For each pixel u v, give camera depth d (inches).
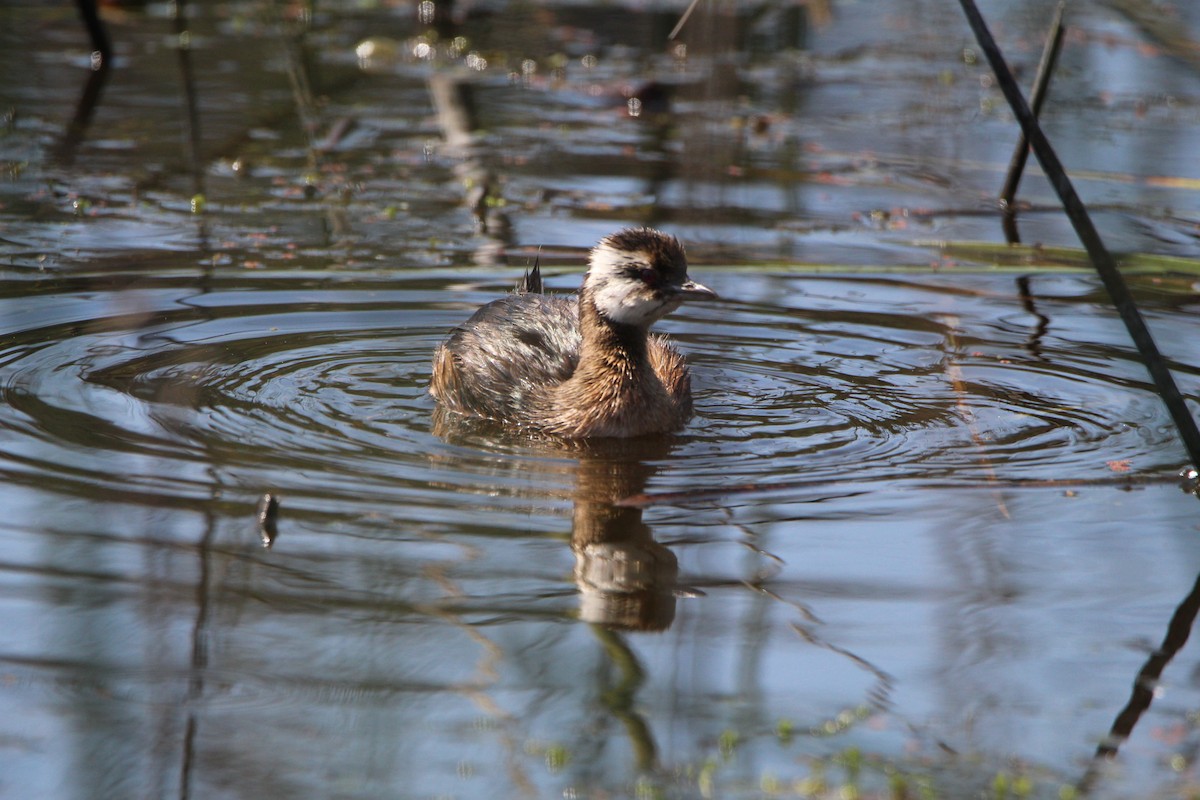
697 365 565.9
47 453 444.5
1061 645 347.9
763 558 392.5
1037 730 315.0
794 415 511.5
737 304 642.2
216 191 779.4
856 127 945.5
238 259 671.1
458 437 488.4
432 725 313.7
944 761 303.6
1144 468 453.4
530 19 1242.6
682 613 362.3
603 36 1194.6
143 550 385.4
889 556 393.4
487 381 521.0
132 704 319.0
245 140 874.8
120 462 441.1
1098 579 379.6
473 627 354.9
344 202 768.3
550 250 690.8
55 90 960.3
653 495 427.2
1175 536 404.8
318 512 413.1
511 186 801.6
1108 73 1063.0
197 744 305.1
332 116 935.7
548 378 527.8
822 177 833.5
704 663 339.0
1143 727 315.9
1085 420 500.7
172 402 496.4
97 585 366.9
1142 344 393.4
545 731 313.1
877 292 664.4
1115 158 864.3
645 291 486.3
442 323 605.6
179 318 592.7
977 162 869.8
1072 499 430.3
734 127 884.6
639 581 379.2
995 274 676.7
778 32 1177.4
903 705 323.9
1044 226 749.9
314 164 828.6
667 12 1286.9
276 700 322.0
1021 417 504.7
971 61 1110.4
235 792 289.0
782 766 302.4
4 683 325.4
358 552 389.4
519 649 344.8
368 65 1078.4
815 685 331.3
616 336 493.0
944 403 521.0
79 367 527.5
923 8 1212.5
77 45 1085.8
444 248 693.3
